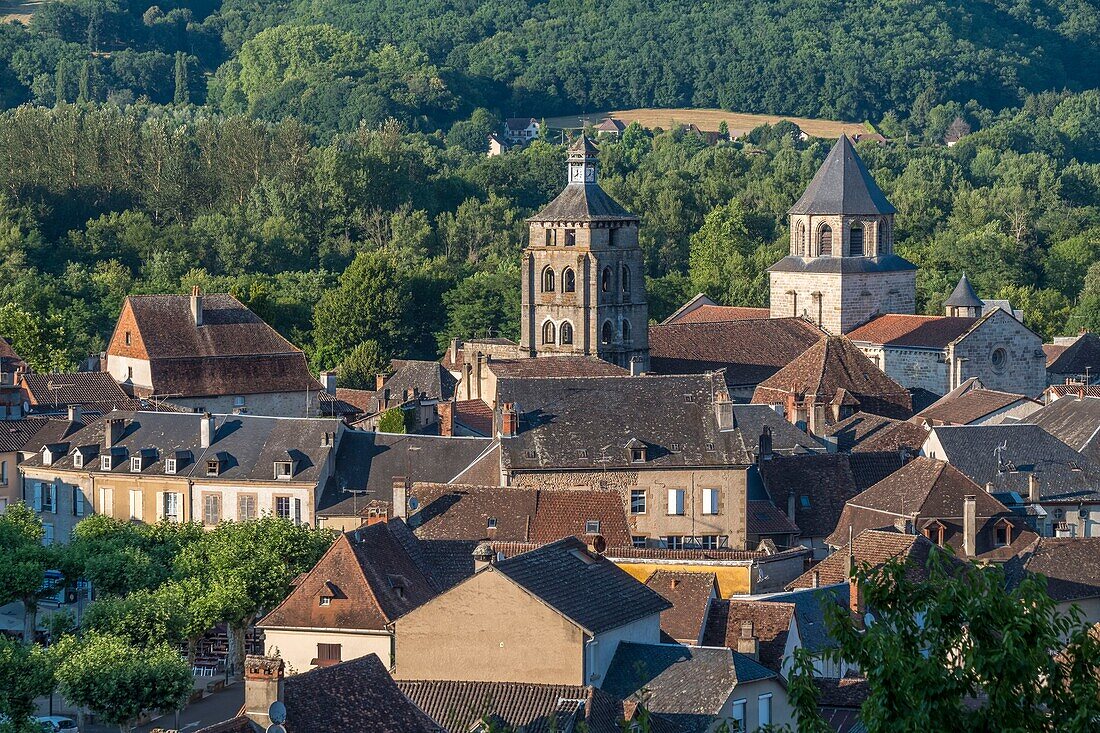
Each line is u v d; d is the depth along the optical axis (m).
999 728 178.38
